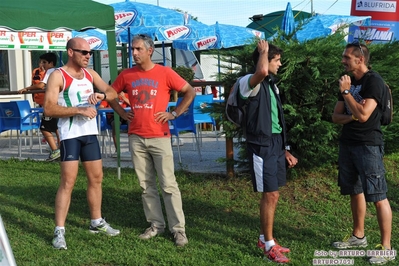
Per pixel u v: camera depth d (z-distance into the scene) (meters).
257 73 4.28
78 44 4.96
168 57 17.92
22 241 5.21
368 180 4.71
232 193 6.81
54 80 4.92
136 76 5.12
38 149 11.16
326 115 6.72
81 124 5.09
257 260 4.76
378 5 10.45
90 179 5.32
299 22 8.03
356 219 5.09
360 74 4.72
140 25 9.80
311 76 6.44
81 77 5.08
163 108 5.13
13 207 6.38
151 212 5.36
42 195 6.95
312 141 6.64
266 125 4.52
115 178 7.72
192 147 10.82
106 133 10.77
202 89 12.81
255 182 4.61
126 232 5.51
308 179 6.91
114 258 4.77
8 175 8.21
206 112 7.17
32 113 9.58
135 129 5.16
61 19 6.82
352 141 4.78
